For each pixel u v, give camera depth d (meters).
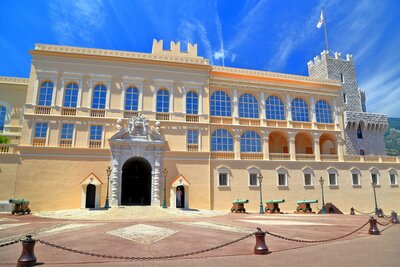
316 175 43.81
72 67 38.09
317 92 47.47
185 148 39.28
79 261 10.51
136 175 41.84
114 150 36.25
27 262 9.79
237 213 35.59
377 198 45.84
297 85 46.66
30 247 10.05
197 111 41.19
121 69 39.47
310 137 46.31
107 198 33.44
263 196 40.91
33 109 36.06
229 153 41.25
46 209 33.78
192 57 43.62
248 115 43.78
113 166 35.84
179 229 18.58
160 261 10.52
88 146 36.44
